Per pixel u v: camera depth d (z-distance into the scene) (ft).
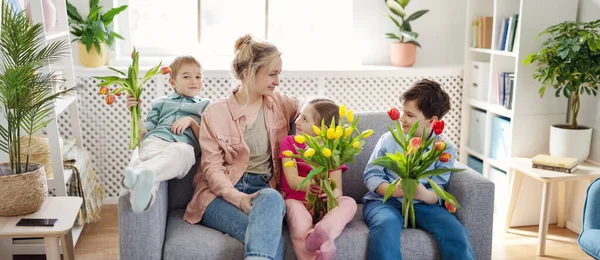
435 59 13.73
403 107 7.93
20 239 9.43
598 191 8.07
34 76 8.03
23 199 7.79
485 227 7.74
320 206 7.54
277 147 8.30
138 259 7.01
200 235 7.32
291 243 7.35
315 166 7.38
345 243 7.30
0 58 8.41
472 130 12.80
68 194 10.17
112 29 12.77
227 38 13.64
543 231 10.11
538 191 11.37
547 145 11.23
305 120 7.90
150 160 7.39
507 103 11.38
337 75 12.51
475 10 12.56
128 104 8.27
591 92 10.84
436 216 7.52
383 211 7.61
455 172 7.98
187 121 8.32
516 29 11.03
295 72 12.38
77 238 9.99
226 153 8.01
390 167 7.30
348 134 7.25
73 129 11.12
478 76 12.41
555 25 10.32
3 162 8.71
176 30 13.51
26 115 8.22
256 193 7.38
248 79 8.02
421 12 12.90
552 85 10.64
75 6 12.46
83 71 11.86
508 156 11.26
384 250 7.09
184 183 8.35
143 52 13.24
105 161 12.31
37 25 8.02
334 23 13.67
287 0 13.64
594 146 10.82
